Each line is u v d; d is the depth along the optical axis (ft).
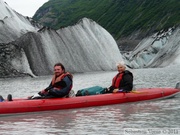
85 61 235.20
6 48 198.08
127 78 49.08
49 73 209.87
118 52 267.59
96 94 48.16
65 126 32.96
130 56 405.39
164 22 541.34
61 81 44.06
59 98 43.52
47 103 41.98
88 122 34.76
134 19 652.89
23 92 84.74
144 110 41.65
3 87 105.91
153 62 344.08
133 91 49.34
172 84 89.86
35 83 124.36
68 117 38.14
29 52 210.38
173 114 38.09
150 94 50.49
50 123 34.78
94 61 240.73
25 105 40.81
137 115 38.11
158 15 582.76
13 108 40.11
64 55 225.35
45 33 223.92
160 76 136.26
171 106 44.60
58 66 44.11
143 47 406.62
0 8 273.54
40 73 206.49
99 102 45.55
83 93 47.26
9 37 238.07
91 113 40.50
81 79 136.56
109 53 257.75
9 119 38.04
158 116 37.01
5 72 188.44
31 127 32.94
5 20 250.98
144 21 606.14
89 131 30.50
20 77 185.57
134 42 528.63
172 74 150.71
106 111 41.70
